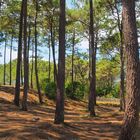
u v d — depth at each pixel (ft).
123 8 48.16
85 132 69.26
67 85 171.42
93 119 94.22
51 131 63.72
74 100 167.73
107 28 134.10
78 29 156.56
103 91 234.17
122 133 47.06
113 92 233.35
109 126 80.53
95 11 132.26
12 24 138.21
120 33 122.21
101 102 190.80
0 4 127.24
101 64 232.53
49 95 150.92
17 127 64.39
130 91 46.85
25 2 98.68
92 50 101.71
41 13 137.59
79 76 233.14
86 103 166.20
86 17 138.92
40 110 110.11
